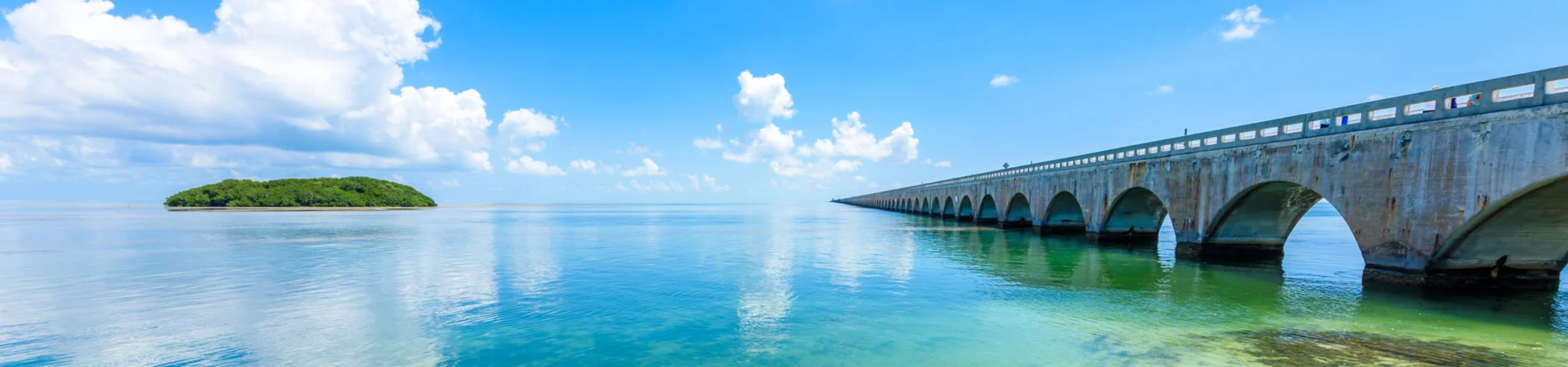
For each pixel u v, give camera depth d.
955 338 13.82
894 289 19.98
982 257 29.41
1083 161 36.56
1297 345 12.95
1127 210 33.84
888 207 124.44
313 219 69.31
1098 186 33.94
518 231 51.03
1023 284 21.09
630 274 23.75
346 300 18.22
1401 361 11.59
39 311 16.77
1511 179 14.01
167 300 18.33
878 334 14.20
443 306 17.38
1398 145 16.83
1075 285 20.75
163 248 33.84
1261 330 14.29
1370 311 16.03
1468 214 15.03
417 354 12.79
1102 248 33.28
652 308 17.11
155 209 115.06
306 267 25.84
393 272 24.34
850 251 32.53
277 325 15.20
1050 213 41.91
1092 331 14.38
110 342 13.77
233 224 57.47
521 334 14.38
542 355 12.70
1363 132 17.80
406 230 51.00
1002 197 51.34
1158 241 36.50
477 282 21.77
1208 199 24.73
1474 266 16.52
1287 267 24.47
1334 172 18.66
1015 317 15.93
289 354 12.84
